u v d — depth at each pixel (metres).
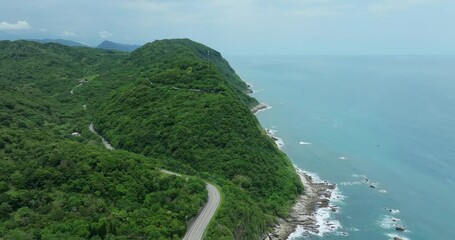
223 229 90.94
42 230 73.69
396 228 117.94
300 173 159.38
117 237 76.94
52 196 86.06
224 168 134.62
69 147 111.06
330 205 132.88
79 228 75.69
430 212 128.38
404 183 151.38
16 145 109.25
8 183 89.31
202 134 149.38
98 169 99.50
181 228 86.88
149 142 151.38
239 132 153.38
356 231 116.69
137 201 93.06
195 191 106.75
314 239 112.00
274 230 114.62
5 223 74.94
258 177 133.25
